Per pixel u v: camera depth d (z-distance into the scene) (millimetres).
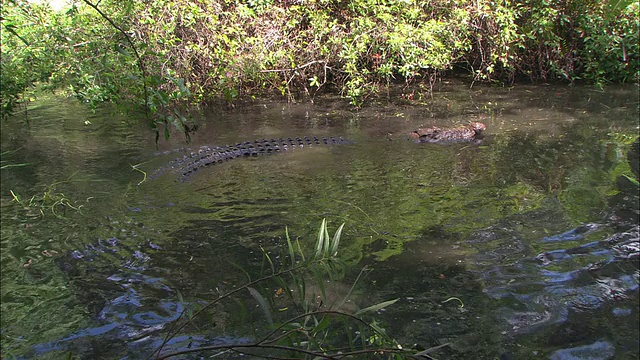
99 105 10547
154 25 9102
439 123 8750
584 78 11906
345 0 11266
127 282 3861
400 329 3195
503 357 2924
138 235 4703
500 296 3547
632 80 11539
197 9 9312
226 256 4262
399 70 10383
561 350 2971
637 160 6367
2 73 7254
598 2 10922
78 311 3484
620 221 4648
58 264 4176
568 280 3713
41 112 10000
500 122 8641
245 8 10125
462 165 6547
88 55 7531
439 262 4062
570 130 7953
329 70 11820
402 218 4961
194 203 5492
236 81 9969
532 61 11992
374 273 3920
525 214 4930
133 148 7625
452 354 2959
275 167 6734
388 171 6426
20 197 5719
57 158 7176
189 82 9633
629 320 3225
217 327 3248
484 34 11312
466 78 12320
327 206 5324
